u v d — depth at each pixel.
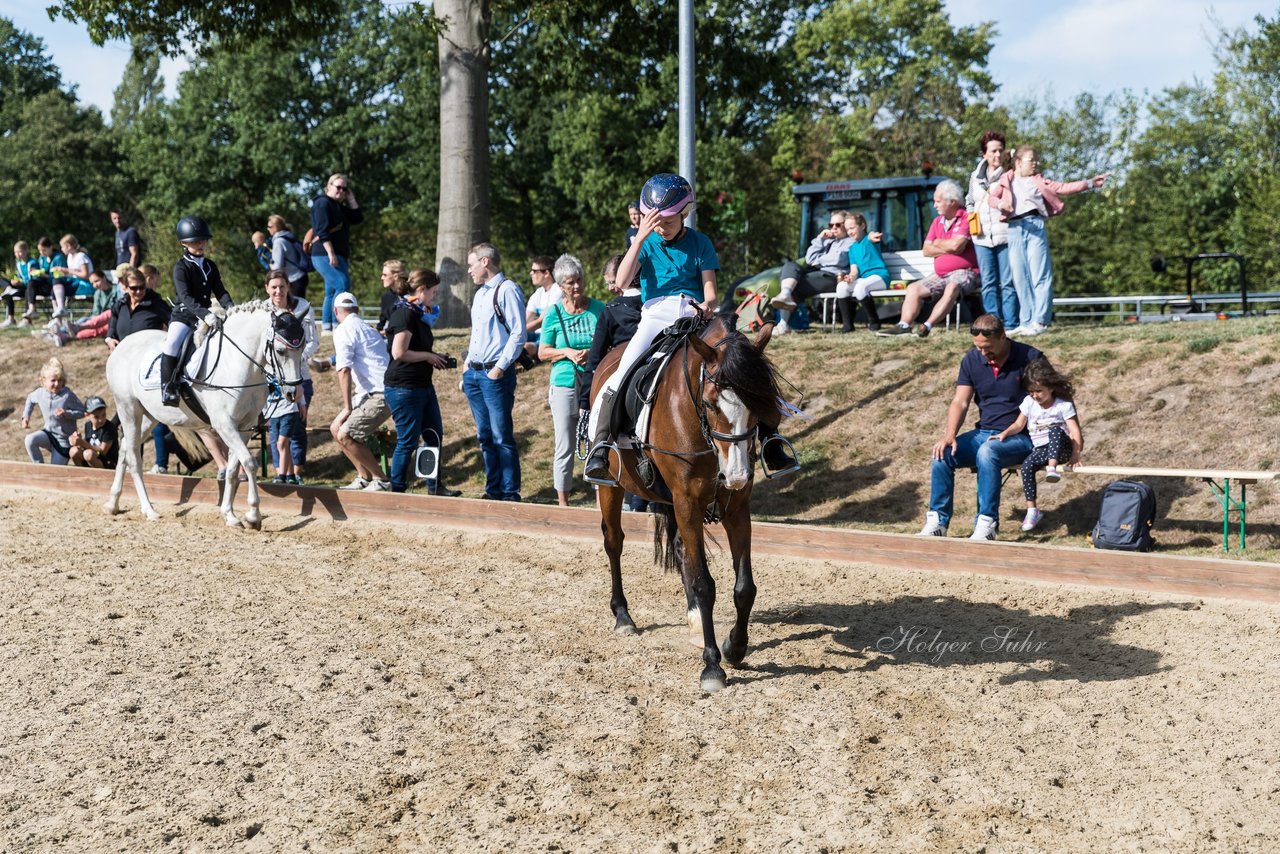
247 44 17.73
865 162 39.69
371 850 4.07
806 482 10.43
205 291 10.35
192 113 41.66
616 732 5.14
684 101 12.74
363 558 8.90
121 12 16.30
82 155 54.25
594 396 6.67
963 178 36.38
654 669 6.08
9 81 59.78
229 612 7.20
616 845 4.08
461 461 12.52
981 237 11.76
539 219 40.69
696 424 5.62
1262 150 28.75
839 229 14.03
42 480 12.01
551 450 12.27
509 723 5.26
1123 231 30.52
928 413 10.73
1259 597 6.87
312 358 12.25
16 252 20.61
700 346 5.44
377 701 5.56
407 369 10.26
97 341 17.45
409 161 40.09
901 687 5.71
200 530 10.07
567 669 6.07
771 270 14.59
